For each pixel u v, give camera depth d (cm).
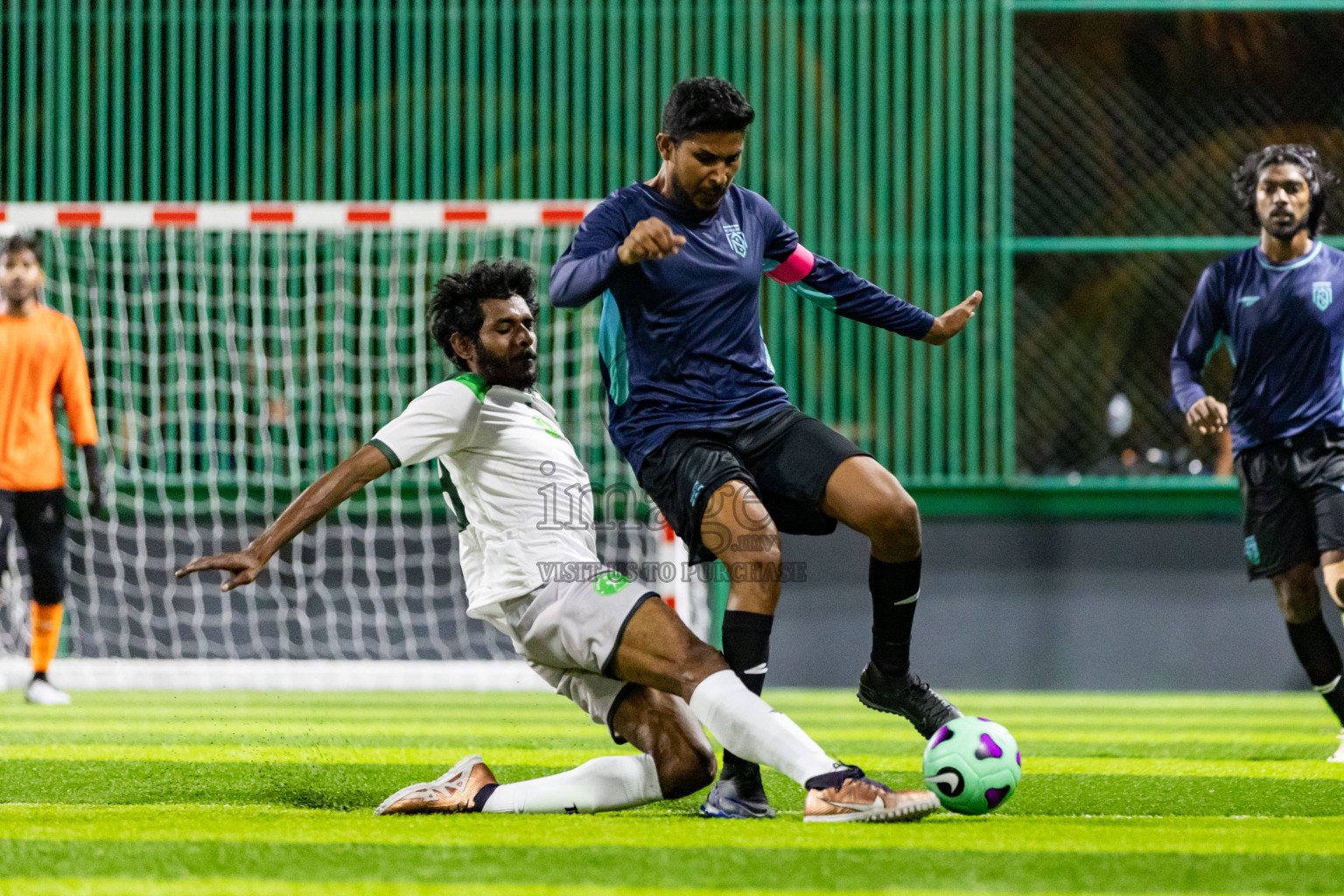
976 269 3422
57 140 3500
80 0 3500
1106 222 3434
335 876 775
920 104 3453
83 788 1250
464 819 1019
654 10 3497
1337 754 1606
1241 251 1766
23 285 2269
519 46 3522
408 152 3484
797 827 959
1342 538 1641
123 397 3416
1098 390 3416
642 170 3500
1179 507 3331
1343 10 3406
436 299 1102
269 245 3462
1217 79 3434
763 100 3484
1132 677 3188
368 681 2961
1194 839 915
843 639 3156
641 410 1137
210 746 1686
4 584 2833
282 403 3447
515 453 1080
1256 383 1719
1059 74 3459
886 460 3403
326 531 3297
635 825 974
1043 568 3238
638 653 1023
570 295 1053
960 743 1032
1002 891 740
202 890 737
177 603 3259
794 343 3422
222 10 3484
